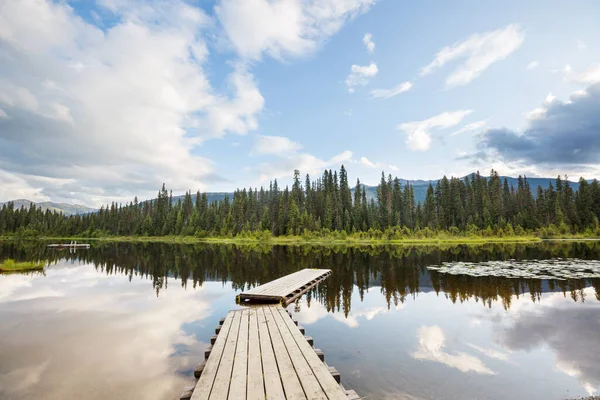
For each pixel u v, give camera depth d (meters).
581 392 7.04
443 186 106.44
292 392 5.54
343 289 19.61
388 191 115.38
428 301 16.03
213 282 23.12
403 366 8.35
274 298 15.50
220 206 125.81
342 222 94.06
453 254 42.69
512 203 98.50
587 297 16.08
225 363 6.93
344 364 8.49
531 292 17.42
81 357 9.32
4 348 10.05
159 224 124.88
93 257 43.47
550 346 9.74
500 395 6.87
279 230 97.44
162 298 17.70
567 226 83.69
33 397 7.00
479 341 10.26
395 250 52.94
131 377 7.97
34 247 67.19
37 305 16.23
